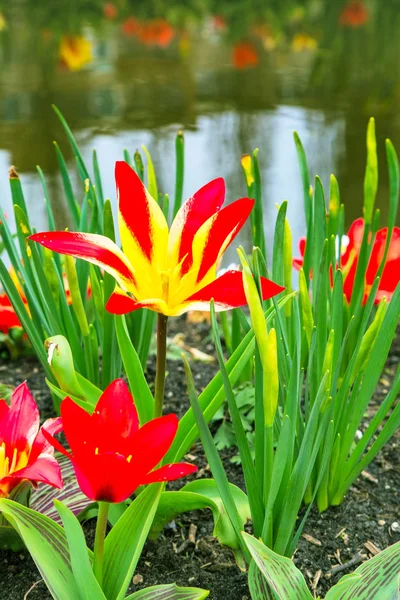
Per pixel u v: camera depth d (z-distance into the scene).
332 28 3.71
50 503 0.73
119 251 0.64
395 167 0.77
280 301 0.71
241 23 3.80
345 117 2.10
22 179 1.66
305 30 3.65
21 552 0.73
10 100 2.25
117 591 0.65
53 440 0.59
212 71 2.69
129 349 0.70
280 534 0.68
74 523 0.60
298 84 2.48
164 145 1.84
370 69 2.72
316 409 0.65
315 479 0.76
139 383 0.71
